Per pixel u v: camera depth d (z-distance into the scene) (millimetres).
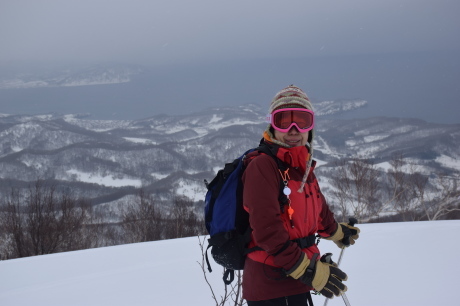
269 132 1832
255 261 1728
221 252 1779
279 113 1758
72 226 15414
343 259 4742
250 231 1738
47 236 14648
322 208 1995
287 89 1833
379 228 6949
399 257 4578
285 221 1703
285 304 1695
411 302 3141
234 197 1756
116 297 4340
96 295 4500
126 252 6762
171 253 6406
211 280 4547
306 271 1566
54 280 5422
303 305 1711
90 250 7234
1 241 14484
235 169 1792
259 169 1665
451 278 3623
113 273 5438
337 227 2076
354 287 3650
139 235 16359
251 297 1737
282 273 1685
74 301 4383
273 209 1620
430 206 16500
